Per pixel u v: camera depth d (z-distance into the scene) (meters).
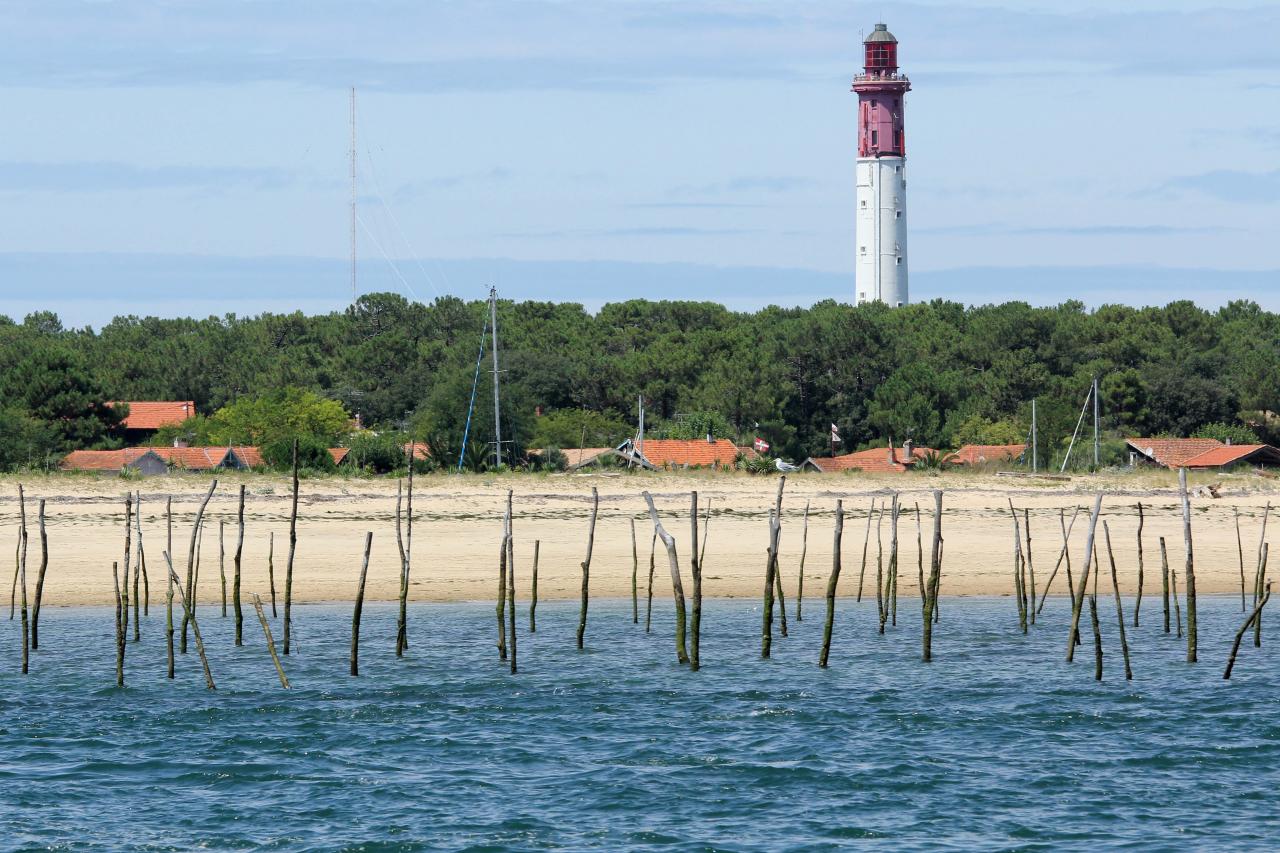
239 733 101.56
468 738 100.88
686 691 112.75
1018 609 137.75
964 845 81.25
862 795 89.56
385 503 188.75
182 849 80.81
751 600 147.25
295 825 84.50
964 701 110.31
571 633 131.75
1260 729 103.12
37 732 101.38
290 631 128.12
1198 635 134.62
